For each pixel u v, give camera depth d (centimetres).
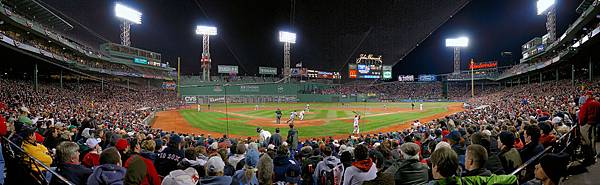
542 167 344
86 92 5131
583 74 5872
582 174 548
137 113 3519
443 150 340
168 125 3178
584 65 5472
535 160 499
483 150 376
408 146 477
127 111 3653
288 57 8094
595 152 633
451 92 9225
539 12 6419
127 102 5088
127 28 7081
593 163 602
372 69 8944
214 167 463
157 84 7725
